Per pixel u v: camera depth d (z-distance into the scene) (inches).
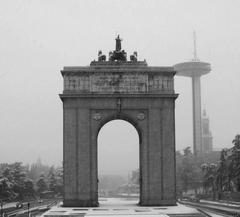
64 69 4239.7
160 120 4256.9
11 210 4534.9
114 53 4370.1
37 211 4441.4
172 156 4237.2
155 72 4269.2
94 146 4220.0
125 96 4232.3
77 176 4185.5
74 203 4156.0
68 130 4224.9
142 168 4239.7
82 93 4217.5
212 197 7298.2
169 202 4195.4
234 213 3710.6
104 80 4252.0
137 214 3316.9
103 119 4244.6
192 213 3415.4
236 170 6378.0
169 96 4244.6
